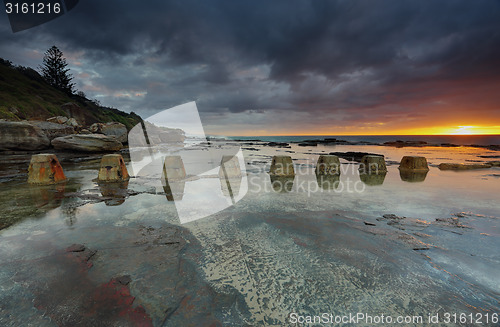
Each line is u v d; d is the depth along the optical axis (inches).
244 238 120.6
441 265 96.2
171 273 89.7
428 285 83.5
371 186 248.7
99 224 138.7
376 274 90.0
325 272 91.0
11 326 63.6
